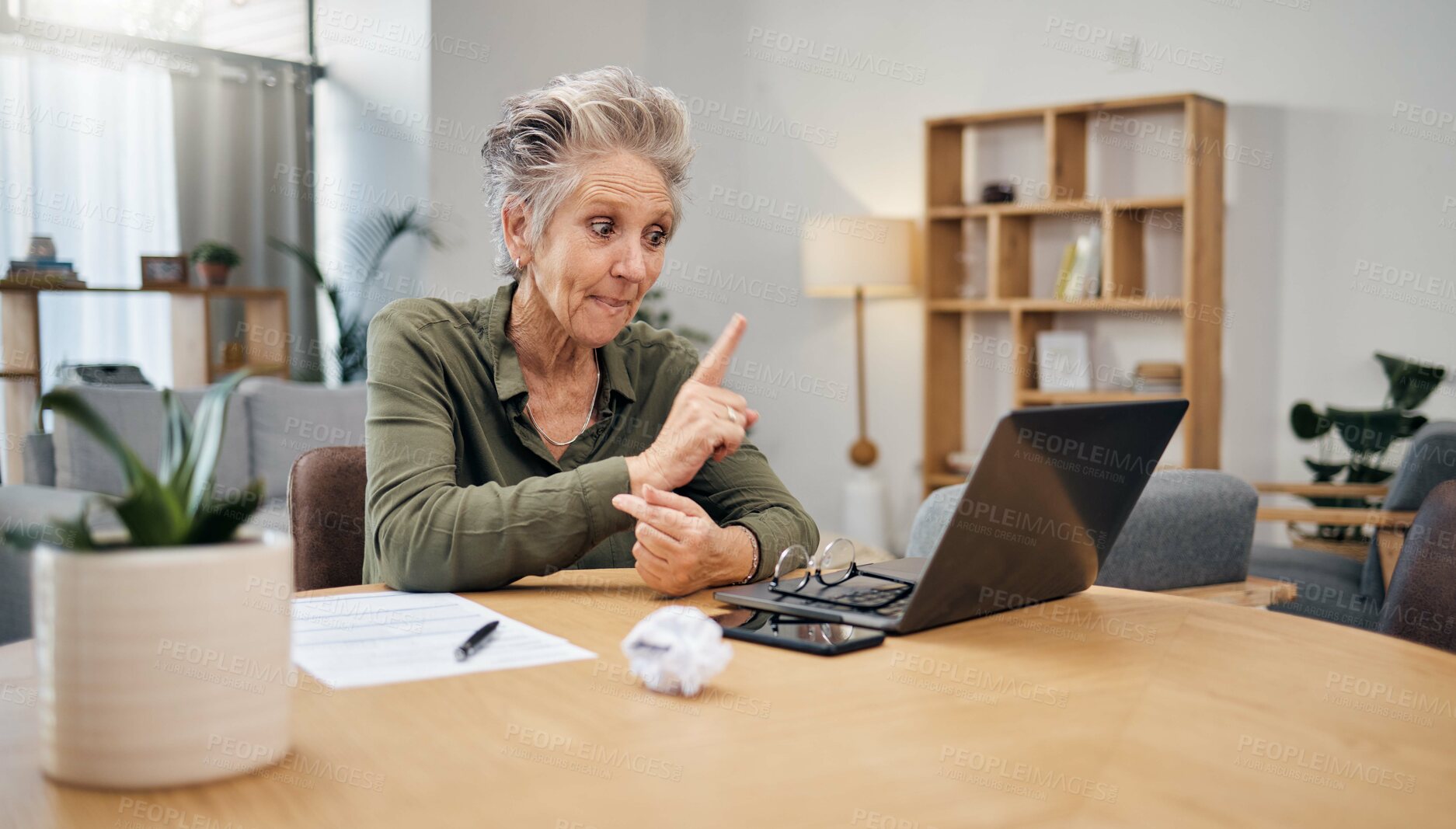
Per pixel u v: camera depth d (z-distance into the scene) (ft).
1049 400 16.29
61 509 7.87
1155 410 3.40
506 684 2.64
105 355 16.26
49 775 1.95
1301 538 13.10
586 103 4.20
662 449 3.82
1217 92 15.58
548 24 18.43
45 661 1.92
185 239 16.81
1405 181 14.47
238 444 12.74
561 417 4.79
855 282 17.15
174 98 16.66
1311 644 3.19
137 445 11.46
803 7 19.16
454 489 3.80
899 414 18.61
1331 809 1.96
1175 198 14.92
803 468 19.58
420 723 2.34
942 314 17.26
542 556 3.69
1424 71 14.29
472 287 17.54
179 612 1.90
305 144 18.01
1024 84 17.16
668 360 5.16
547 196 4.25
